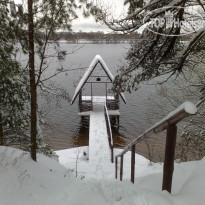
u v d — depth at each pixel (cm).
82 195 373
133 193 356
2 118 752
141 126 2192
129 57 770
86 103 2280
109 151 1351
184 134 905
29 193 386
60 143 1866
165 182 332
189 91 1149
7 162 478
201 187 300
